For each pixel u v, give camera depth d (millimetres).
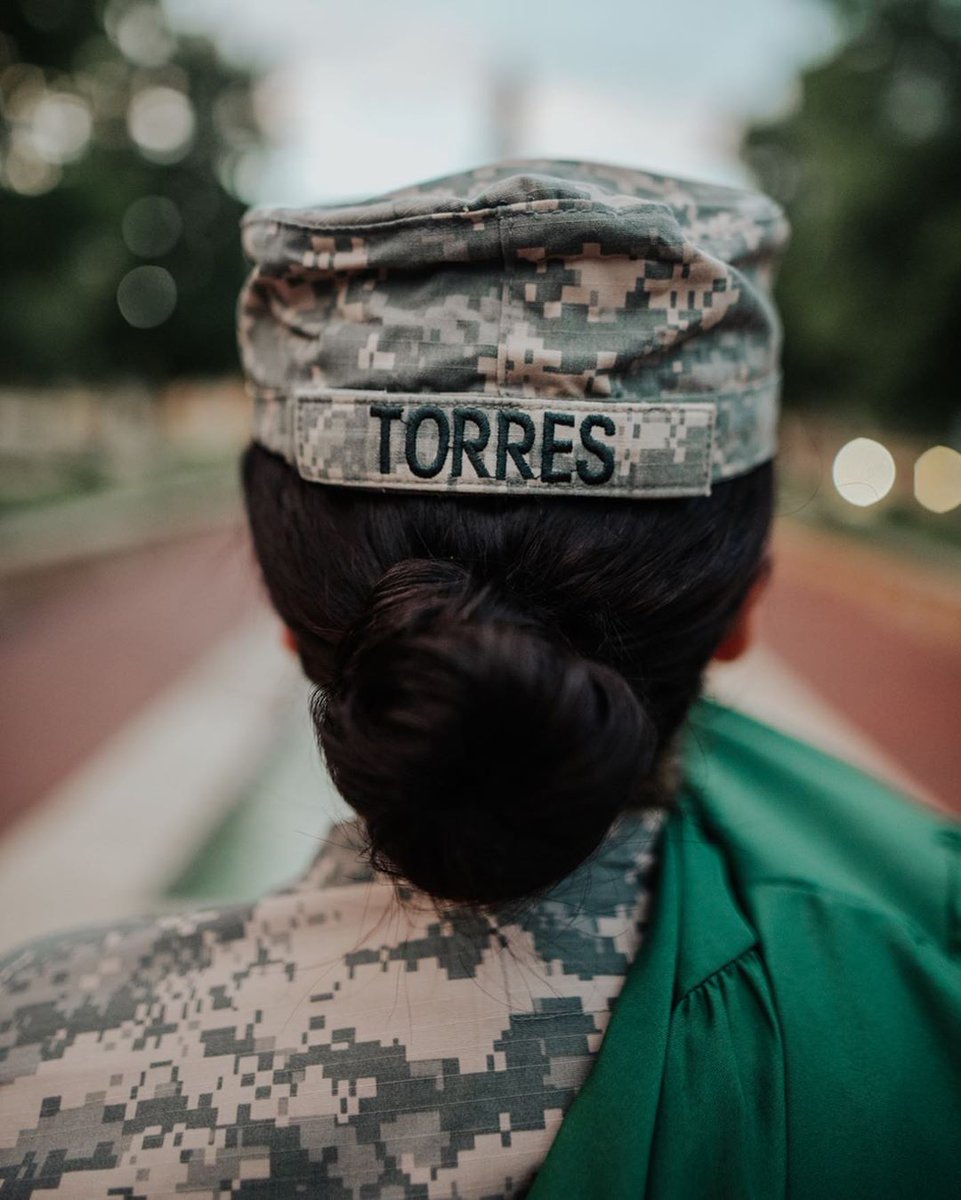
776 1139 667
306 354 753
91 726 6242
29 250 15875
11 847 4172
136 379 30953
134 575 13750
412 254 687
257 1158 672
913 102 19625
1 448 24406
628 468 689
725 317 714
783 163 26562
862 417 24359
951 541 18734
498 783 502
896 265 19172
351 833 782
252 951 759
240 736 5758
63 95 15312
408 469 690
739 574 766
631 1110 662
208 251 30969
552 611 659
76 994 745
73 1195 662
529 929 756
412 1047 708
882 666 9086
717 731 1057
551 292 680
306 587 751
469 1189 671
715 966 738
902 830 942
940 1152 674
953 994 729
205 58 29062
